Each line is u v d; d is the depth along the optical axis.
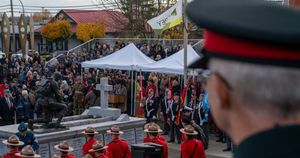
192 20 1.35
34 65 41.03
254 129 1.40
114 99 28.56
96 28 62.38
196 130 15.77
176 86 25.17
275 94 1.34
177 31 44.72
